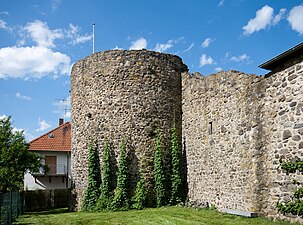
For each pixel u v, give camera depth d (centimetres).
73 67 2045
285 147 1050
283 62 1073
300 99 1002
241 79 1354
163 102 1869
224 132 1471
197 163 1705
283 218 1054
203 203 1612
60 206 2894
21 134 2353
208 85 1634
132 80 1848
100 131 1852
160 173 1797
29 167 2302
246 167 1284
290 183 1026
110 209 1730
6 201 1441
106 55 1884
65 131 3622
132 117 1825
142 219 1401
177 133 1873
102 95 1867
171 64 1923
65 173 3428
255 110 1232
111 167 1808
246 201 1274
